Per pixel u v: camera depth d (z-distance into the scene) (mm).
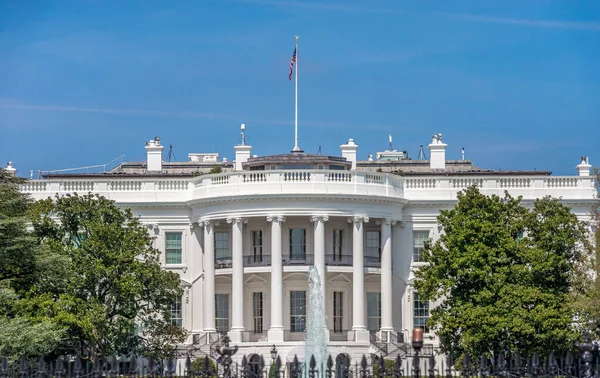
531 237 106062
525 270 102062
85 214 105188
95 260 101188
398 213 118500
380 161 142375
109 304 102250
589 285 100375
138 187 119875
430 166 134375
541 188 119375
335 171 115125
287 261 115938
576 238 104188
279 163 120500
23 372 59000
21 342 77438
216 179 117000
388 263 116750
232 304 116250
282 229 116500
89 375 66312
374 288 118625
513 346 100625
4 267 83125
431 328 104875
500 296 101938
